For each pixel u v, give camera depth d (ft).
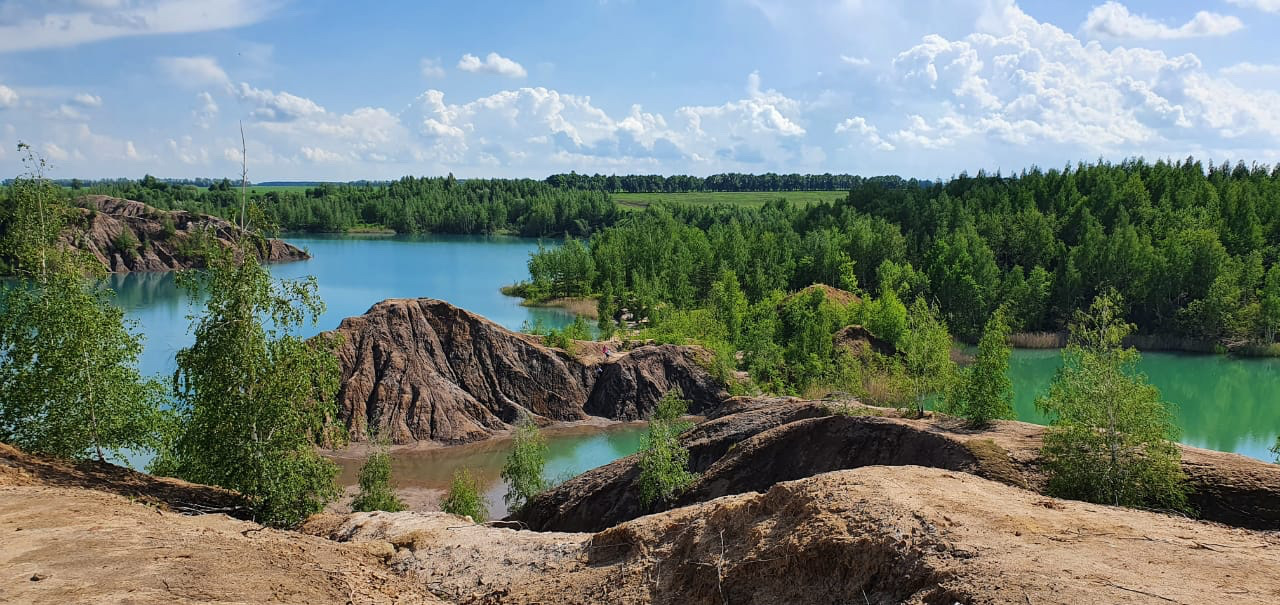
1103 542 41.78
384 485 117.91
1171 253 299.58
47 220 86.99
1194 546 41.55
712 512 51.60
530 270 424.05
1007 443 101.19
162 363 222.69
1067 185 460.55
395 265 556.51
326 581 51.06
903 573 39.06
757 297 341.21
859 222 416.46
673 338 237.25
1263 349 264.31
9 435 83.10
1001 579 35.88
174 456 98.99
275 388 79.05
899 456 107.04
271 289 81.30
